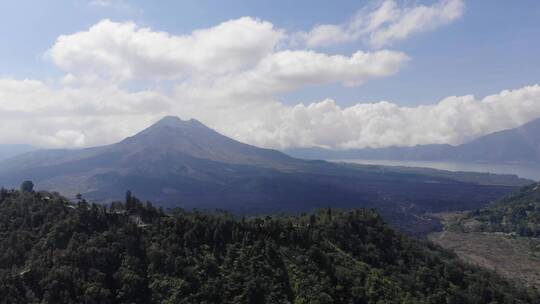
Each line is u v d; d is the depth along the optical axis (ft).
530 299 640.17
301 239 586.04
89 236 537.24
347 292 513.04
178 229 566.36
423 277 590.14
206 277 499.92
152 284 486.79
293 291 499.51
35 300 451.94
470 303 561.43
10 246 523.29
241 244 551.59
